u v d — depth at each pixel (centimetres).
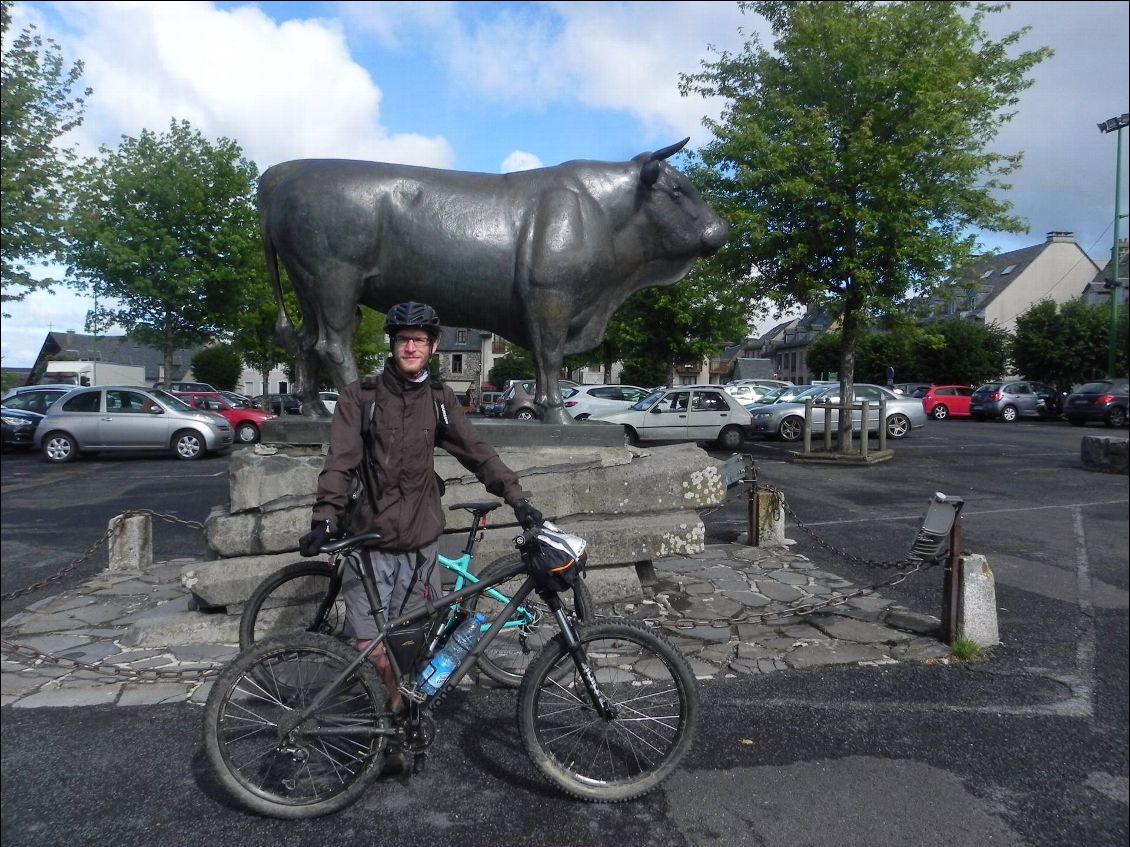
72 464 1611
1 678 432
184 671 437
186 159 2503
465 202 522
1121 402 2572
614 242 549
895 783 334
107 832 296
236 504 489
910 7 1412
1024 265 5038
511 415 2600
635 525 530
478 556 494
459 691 416
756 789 328
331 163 518
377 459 317
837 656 469
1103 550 771
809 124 1389
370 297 536
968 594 488
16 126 1591
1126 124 2436
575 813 310
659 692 343
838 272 1448
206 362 5662
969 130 1425
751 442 2009
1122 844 294
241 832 297
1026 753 360
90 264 2388
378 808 312
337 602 436
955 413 3309
